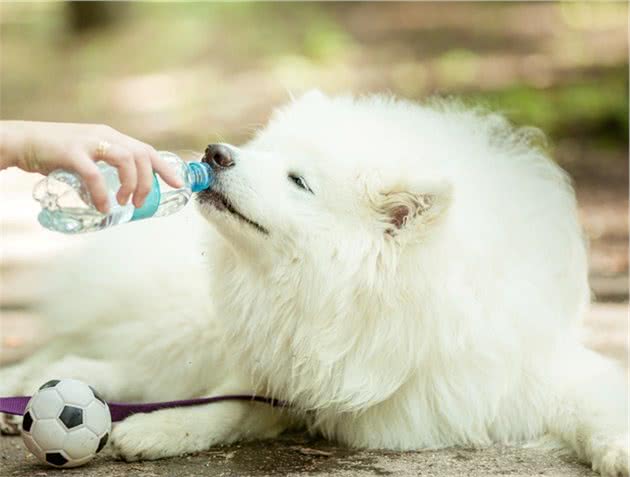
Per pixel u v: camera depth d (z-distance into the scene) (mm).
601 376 4039
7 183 11289
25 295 6691
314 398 3922
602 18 17328
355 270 3711
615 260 7316
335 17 19312
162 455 3787
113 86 16062
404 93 13492
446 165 3945
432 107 5152
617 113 11656
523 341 3900
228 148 3740
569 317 4238
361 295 3740
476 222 3830
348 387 3820
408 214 3654
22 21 21609
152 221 4820
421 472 3607
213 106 13891
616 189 9586
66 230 3203
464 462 3727
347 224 3740
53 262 5234
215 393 4238
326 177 3744
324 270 3738
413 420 3898
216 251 4008
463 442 3941
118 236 4910
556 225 4262
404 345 3758
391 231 3713
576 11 17859
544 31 17031
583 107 12094
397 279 3703
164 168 3141
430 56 15969
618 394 3934
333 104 4180
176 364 4480
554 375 3986
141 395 4566
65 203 3117
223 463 3727
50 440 3535
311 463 3742
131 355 4617
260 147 3988
